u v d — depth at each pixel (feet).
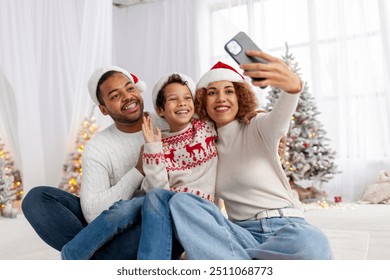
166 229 3.62
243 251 3.65
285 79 3.70
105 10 13.66
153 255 3.49
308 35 14.88
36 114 13.12
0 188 11.24
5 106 12.67
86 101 13.42
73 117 13.38
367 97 13.88
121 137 5.07
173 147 4.68
